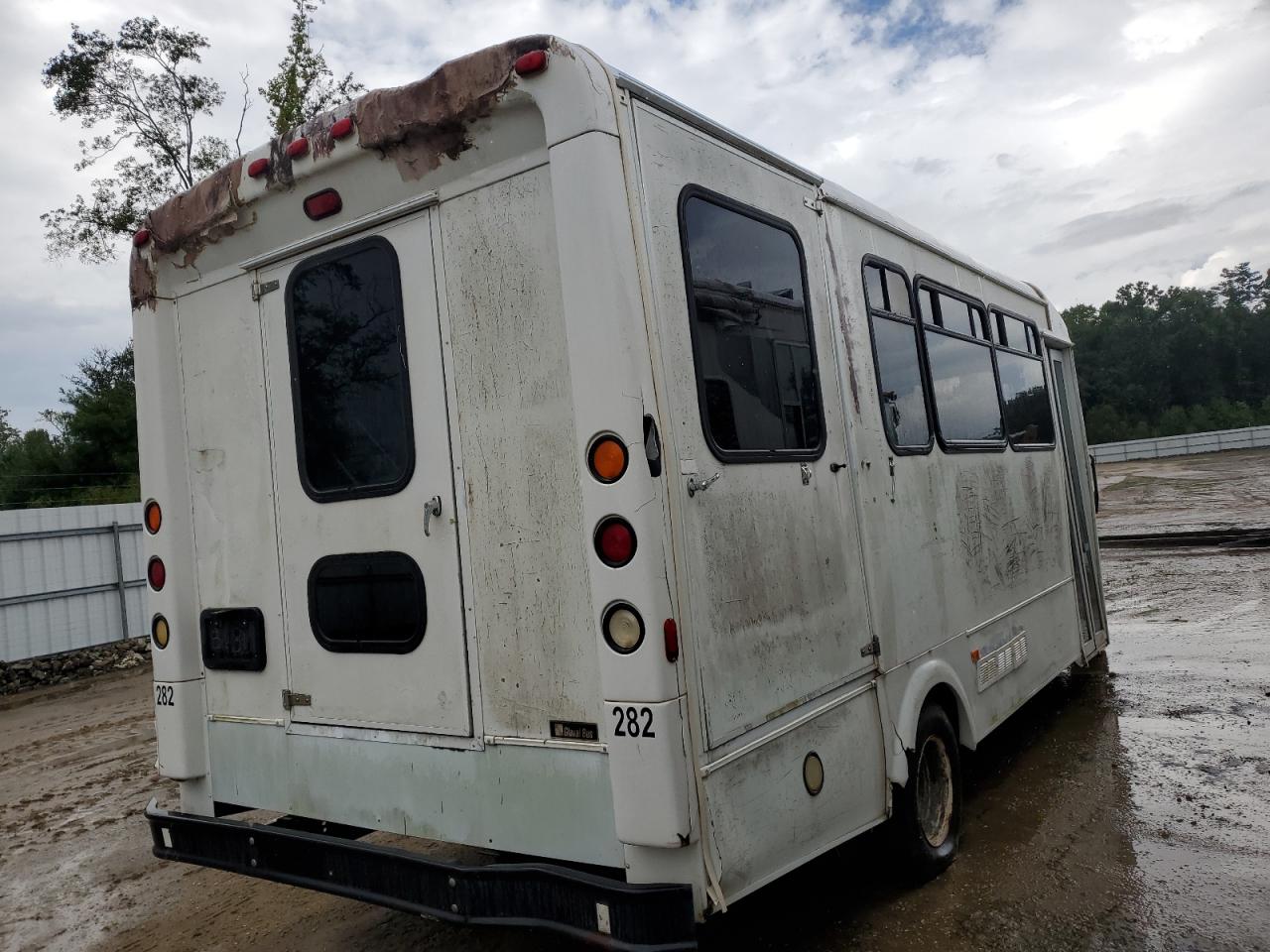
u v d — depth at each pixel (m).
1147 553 13.75
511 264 2.79
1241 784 4.78
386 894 2.87
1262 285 100.06
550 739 2.72
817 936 3.51
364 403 3.16
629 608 2.46
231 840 3.32
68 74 19.08
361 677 3.16
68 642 12.19
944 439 4.64
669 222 2.77
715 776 2.59
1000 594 5.15
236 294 3.52
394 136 2.91
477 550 2.87
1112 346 91.00
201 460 3.65
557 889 2.53
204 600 3.65
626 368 2.49
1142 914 3.54
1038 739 5.86
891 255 4.37
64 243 19.75
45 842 5.48
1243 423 74.31
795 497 3.19
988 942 3.40
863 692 3.47
